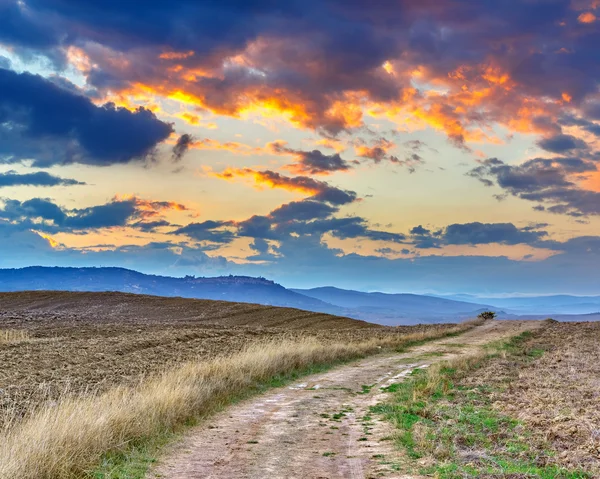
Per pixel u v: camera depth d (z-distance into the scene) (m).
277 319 60.00
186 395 14.70
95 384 18.17
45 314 54.97
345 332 47.12
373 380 21.66
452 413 14.13
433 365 24.47
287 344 29.89
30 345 29.00
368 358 29.48
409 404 15.61
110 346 28.59
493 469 9.19
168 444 11.65
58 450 9.30
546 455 10.02
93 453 10.07
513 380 19.81
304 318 61.12
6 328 39.75
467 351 32.97
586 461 9.53
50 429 9.88
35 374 20.00
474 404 15.43
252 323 56.28
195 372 18.55
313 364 25.41
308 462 10.36
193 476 9.51
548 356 28.03
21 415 13.40
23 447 8.85
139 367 22.03
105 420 11.10
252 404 16.55
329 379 21.80
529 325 56.19
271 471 9.79
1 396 15.70
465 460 9.88
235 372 19.64
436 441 11.37
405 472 9.45
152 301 71.94
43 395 15.95
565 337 40.25
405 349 34.41
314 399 17.42
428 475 9.20
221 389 17.28
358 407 16.12
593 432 11.29
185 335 34.59
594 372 21.09
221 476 9.52
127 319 54.50
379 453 10.84
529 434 11.58
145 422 12.15
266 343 31.53
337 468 9.90
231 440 12.16
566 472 8.96
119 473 9.53
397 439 11.75
